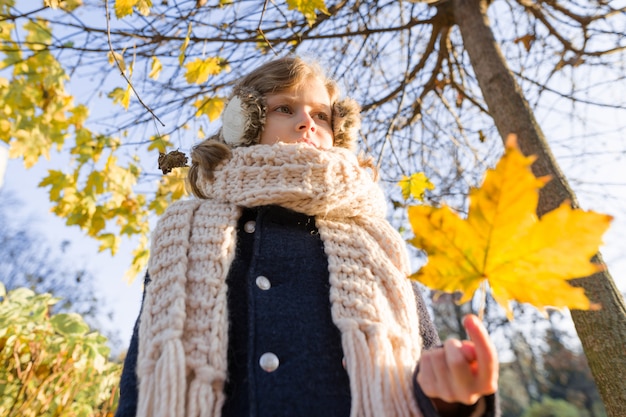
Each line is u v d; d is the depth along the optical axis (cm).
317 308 89
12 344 191
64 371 200
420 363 71
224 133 118
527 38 294
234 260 97
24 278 1038
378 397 74
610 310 140
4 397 181
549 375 1568
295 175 99
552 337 1501
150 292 87
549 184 173
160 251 93
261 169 100
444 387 65
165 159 126
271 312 85
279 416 74
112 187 262
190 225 97
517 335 1299
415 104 328
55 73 240
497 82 210
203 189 109
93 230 262
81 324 217
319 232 101
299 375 79
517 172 55
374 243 102
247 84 122
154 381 73
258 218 100
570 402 1516
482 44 225
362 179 106
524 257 60
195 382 74
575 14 278
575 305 59
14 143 244
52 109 252
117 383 228
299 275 94
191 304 84
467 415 69
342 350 85
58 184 254
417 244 64
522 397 1645
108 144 255
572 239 57
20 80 246
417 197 227
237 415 78
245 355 84
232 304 90
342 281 91
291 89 118
